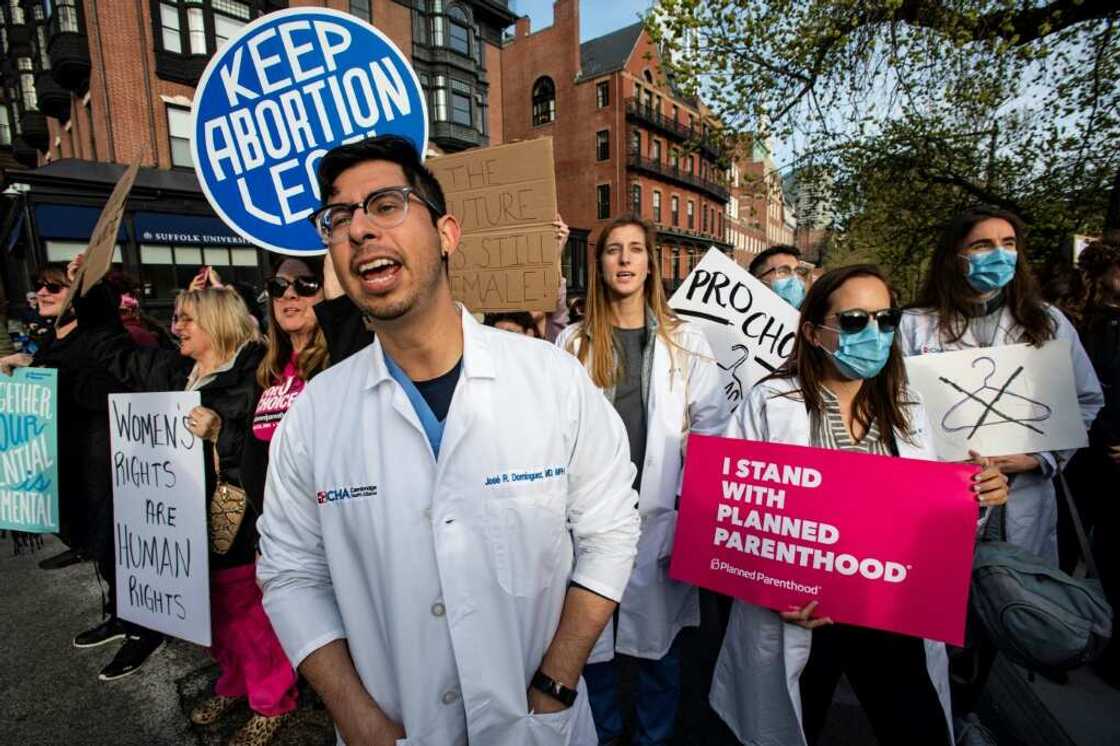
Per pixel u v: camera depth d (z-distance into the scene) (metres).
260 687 2.09
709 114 8.19
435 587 1.04
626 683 2.55
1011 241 2.12
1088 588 1.54
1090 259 2.73
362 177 1.01
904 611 1.46
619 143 28.25
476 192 2.43
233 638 2.12
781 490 1.61
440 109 20.06
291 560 1.19
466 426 1.06
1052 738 2.09
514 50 31.06
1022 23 6.25
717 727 2.23
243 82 1.76
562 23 29.19
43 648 2.71
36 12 14.29
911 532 1.47
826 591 1.54
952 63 7.09
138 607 2.20
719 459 1.70
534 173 2.33
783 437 1.71
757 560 1.63
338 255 1.03
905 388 1.73
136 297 4.78
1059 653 1.50
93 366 2.56
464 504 1.04
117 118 12.84
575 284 28.61
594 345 2.28
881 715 1.57
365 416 1.10
